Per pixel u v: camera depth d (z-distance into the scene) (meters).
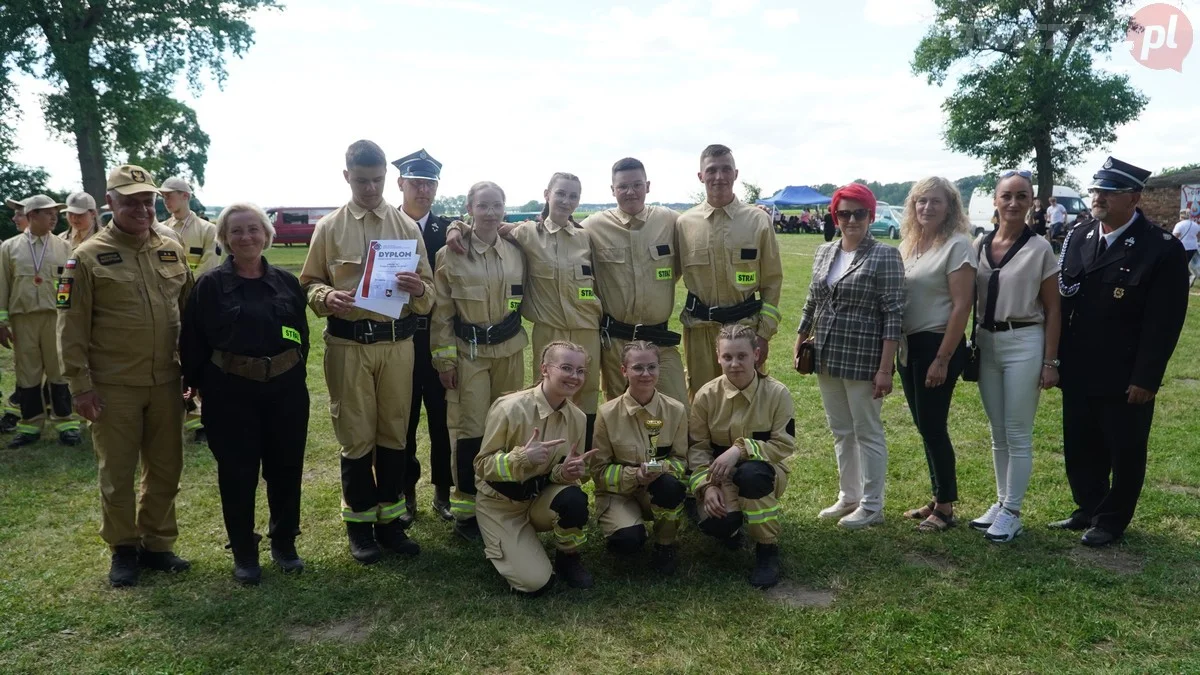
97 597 3.96
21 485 5.65
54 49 25.34
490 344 4.61
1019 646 3.46
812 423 7.07
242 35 28.41
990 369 4.70
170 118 34.28
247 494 4.11
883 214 40.72
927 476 5.68
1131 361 4.41
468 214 4.79
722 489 4.20
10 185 27.95
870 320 4.71
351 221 4.41
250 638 3.58
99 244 3.98
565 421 4.19
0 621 3.71
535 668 3.33
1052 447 6.22
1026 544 4.55
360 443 4.38
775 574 4.11
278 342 4.07
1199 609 3.77
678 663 3.34
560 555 4.16
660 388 4.98
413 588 4.08
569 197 4.75
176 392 4.19
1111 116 33.19
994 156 35.44
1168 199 32.97
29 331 6.68
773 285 4.93
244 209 3.99
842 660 3.37
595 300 4.83
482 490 4.18
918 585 4.05
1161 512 4.93
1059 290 4.60
